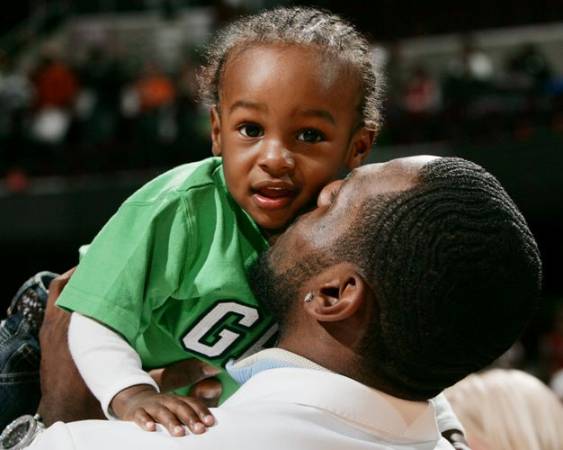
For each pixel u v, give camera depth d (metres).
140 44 13.16
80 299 1.55
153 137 9.26
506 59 11.18
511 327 1.26
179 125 9.29
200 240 1.60
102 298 1.55
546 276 8.84
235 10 11.09
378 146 8.78
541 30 11.67
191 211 1.60
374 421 1.25
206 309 1.59
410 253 1.21
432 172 1.26
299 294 1.30
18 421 1.55
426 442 1.30
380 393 1.27
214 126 1.67
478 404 1.94
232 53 1.57
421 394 1.30
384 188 1.27
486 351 1.26
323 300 1.28
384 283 1.23
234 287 1.57
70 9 13.74
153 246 1.58
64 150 9.25
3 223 8.93
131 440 1.22
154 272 1.58
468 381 1.99
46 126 9.80
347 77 1.55
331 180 1.55
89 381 1.51
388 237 1.23
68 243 9.00
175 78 10.41
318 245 1.29
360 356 1.27
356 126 1.59
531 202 8.43
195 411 1.26
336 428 1.24
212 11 13.20
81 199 8.90
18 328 1.77
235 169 1.53
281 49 1.52
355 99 1.57
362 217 1.26
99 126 9.76
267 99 1.50
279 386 1.26
